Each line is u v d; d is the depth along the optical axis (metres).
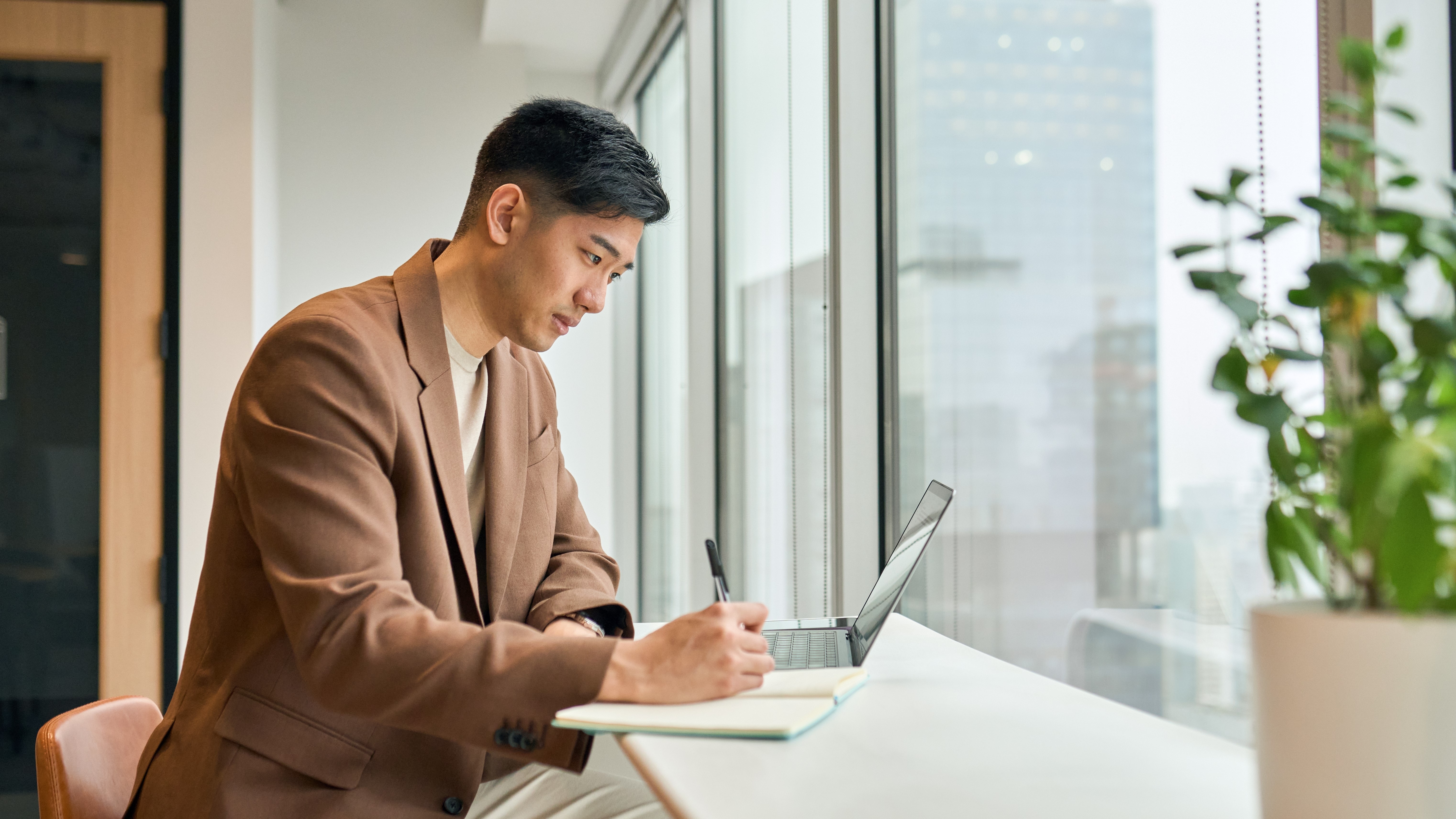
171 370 2.83
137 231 2.82
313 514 0.97
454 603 1.12
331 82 3.70
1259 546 0.98
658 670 0.91
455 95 3.78
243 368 2.85
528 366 1.40
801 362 2.21
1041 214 1.36
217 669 1.08
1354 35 0.85
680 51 3.36
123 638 2.79
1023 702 0.98
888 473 1.87
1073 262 1.29
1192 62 1.07
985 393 1.53
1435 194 0.80
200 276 2.83
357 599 0.94
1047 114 1.35
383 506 1.02
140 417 2.81
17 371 2.77
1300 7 0.92
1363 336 0.57
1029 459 1.40
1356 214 0.57
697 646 0.92
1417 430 0.55
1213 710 1.04
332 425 1.01
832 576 1.92
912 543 1.23
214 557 1.11
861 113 1.86
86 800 1.08
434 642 0.91
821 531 2.06
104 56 2.80
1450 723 0.53
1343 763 0.54
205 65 2.84
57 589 2.78
